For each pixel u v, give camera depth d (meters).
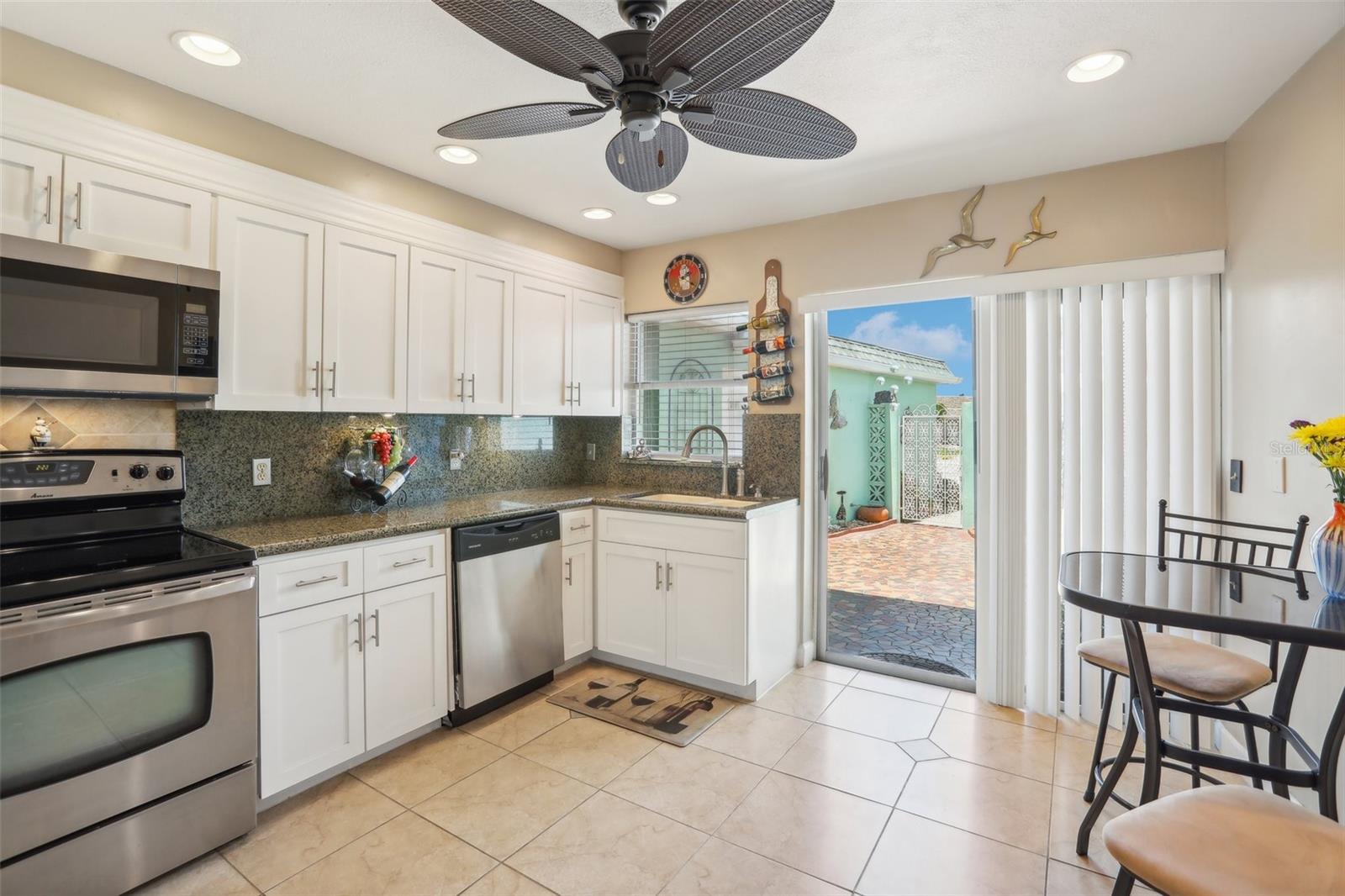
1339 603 1.40
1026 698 2.90
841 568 4.85
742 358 3.71
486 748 2.55
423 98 2.16
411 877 1.82
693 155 2.59
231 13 1.71
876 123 2.31
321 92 2.12
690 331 3.92
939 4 1.67
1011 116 2.26
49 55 1.84
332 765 2.25
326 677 2.23
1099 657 1.98
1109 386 2.68
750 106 1.59
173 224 2.07
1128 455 2.65
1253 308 2.23
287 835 2.00
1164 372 2.58
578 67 1.43
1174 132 2.38
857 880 1.80
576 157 2.63
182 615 1.81
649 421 4.09
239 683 1.93
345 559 2.28
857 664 3.43
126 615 1.70
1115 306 2.66
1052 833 2.01
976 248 2.92
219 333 2.16
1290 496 2.00
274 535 2.23
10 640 1.52
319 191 2.44
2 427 1.94
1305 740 1.94
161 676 1.78
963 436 4.58
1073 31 1.78
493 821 2.08
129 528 2.05
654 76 1.44
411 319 2.77
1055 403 2.78
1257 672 1.79
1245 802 1.19
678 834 2.01
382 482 2.87
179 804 1.81
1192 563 1.82
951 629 3.89
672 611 3.16
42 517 1.87
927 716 2.83
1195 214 2.50
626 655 3.32
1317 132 1.85
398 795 2.22
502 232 3.22
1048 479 2.79
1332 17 1.70
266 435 2.57
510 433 3.73
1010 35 1.80
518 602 2.94
